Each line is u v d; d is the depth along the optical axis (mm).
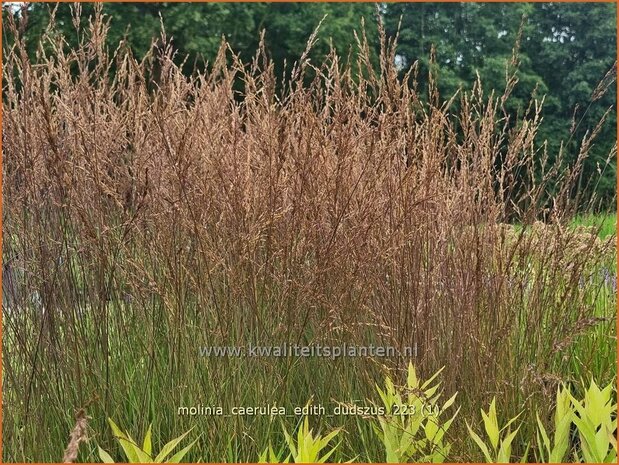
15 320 2648
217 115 3006
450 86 12492
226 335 2648
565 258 3070
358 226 2736
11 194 2711
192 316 2875
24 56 2664
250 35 12102
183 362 2701
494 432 2324
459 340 2760
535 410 2760
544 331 2959
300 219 2768
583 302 3068
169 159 2758
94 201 2779
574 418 2322
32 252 2738
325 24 12781
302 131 2846
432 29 14297
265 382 2684
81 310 2730
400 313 2764
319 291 2701
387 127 2871
